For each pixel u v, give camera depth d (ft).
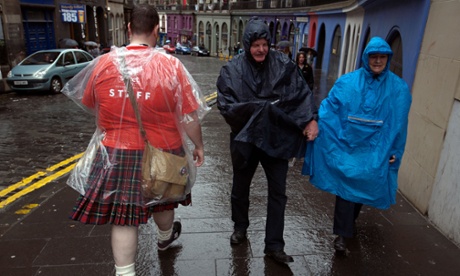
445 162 10.42
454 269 8.91
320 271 8.77
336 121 8.87
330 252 9.53
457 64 10.04
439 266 9.02
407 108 8.59
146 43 6.86
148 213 6.89
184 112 6.83
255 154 8.68
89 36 81.10
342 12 52.06
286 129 8.16
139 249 9.53
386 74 8.64
